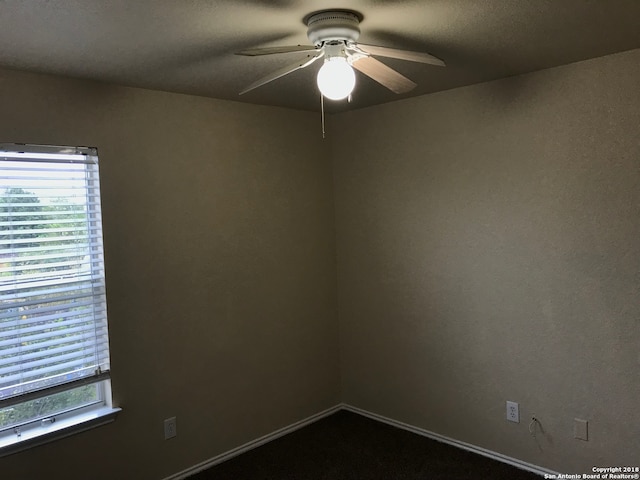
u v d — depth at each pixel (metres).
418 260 3.49
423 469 3.10
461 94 3.18
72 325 2.66
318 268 3.86
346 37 1.87
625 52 2.55
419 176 3.43
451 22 1.99
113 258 2.78
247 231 3.41
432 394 3.48
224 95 3.13
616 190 2.63
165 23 1.88
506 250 3.05
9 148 2.42
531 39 2.25
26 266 2.50
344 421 3.82
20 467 2.47
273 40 2.11
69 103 2.61
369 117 3.69
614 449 2.72
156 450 2.98
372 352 3.82
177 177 3.04
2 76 2.39
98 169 2.72
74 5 1.68
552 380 2.92
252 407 3.45
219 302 3.26
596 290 2.73
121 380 2.82
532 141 2.90
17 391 2.46
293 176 3.68
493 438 3.20
